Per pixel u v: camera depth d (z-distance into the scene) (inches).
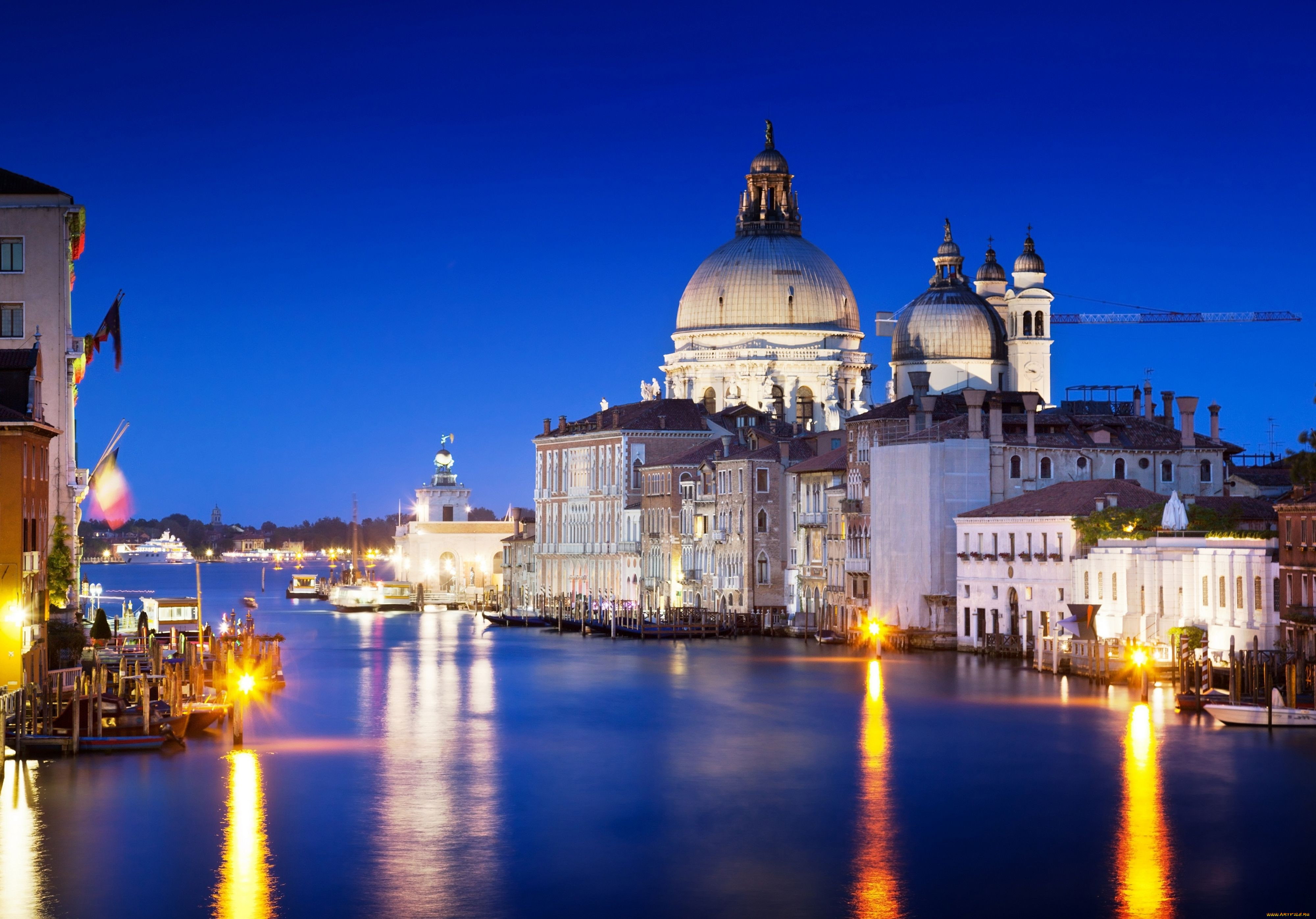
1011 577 5280.5
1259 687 3848.4
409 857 2662.4
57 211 4350.4
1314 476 4062.5
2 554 3602.4
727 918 2375.7
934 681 4667.8
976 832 2807.6
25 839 2751.0
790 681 4805.6
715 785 3179.1
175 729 3543.3
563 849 2709.2
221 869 2593.5
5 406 3850.9
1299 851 2674.7
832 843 2741.1
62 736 3390.7
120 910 2410.2
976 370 7593.5
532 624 7829.7
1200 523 4808.1
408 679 5024.6
